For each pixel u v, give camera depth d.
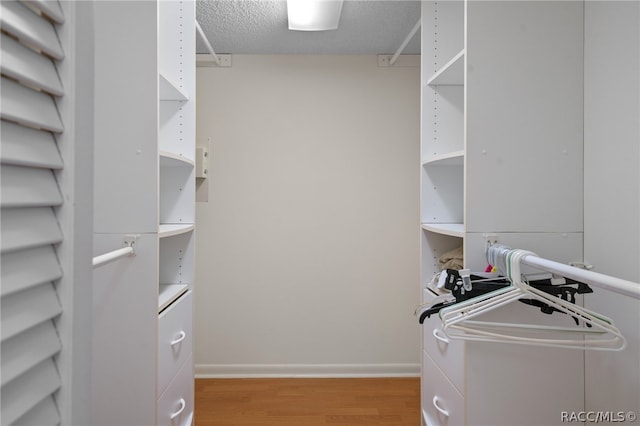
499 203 1.37
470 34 1.36
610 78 1.26
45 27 0.54
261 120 2.75
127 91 1.35
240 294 2.75
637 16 1.15
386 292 2.78
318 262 2.77
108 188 1.35
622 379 1.21
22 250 0.51
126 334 1.33
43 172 0.55
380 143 2.78
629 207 1.18
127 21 1.35
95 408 1.32
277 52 2.72
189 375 1.75
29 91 0.52
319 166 2.77
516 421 1.33
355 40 2.54
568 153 1.38
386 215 2.78
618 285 0.78
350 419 2.21
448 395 1.49
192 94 1.79
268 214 2.75
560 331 1.15
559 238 1.38
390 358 2.77
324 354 2.76
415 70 2.78
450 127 1.85
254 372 2.73
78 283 0.58
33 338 0.51
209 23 2.30
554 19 1.38
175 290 1.66
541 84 1.38
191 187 1.82
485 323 1.12
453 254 1.77
